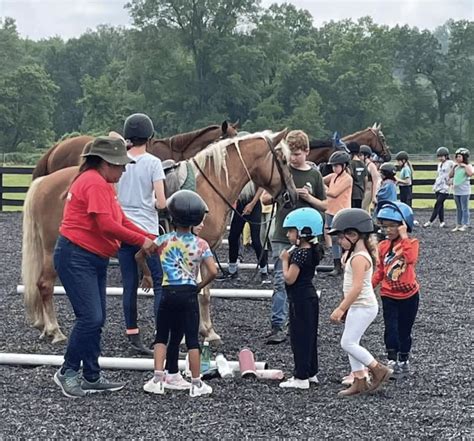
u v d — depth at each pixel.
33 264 7.02
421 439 4.55
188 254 5.37
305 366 5.59
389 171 12.62
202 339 7.07
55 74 100.06
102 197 5.20
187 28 67.50
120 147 5.30
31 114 78.88
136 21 67.69
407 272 5.79
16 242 14.59
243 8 68.94
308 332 5.59
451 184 17.59
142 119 6.37
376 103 75.56
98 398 5.37
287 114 75.50
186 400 5.32
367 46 78.25
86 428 4.73
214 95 67.75
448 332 7.55
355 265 5.31
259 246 10.09
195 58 67.88
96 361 5.47
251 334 7.43
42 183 6.99
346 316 5.46
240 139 7.09
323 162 13.87
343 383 5.71
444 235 16.17
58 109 97.44
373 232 5.42
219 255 12.99
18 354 6.37
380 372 5.42
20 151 77.38
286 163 7.04
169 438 4.56
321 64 77.06
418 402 5.29
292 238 5.58
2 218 19.02
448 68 85.69
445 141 82.44
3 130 78.31
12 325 7.76
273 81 74.31
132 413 5.03
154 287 6.43
